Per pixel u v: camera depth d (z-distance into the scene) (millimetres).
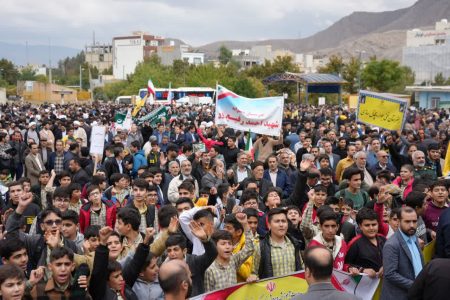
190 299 5945
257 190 9523
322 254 4578
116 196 10156
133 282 5996
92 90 116938
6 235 6246
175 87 91125
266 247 6746
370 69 78062
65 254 5531
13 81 133500
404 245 6336
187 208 7531
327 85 49469
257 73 85000
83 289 5527
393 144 14578
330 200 7945
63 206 8656
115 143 14625
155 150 14680
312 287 4551
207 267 6258
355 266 6852
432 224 7781
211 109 48031
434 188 7762
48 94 98438
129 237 6855
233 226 6883
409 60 155250
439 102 64250
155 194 8859
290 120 26953
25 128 22594
